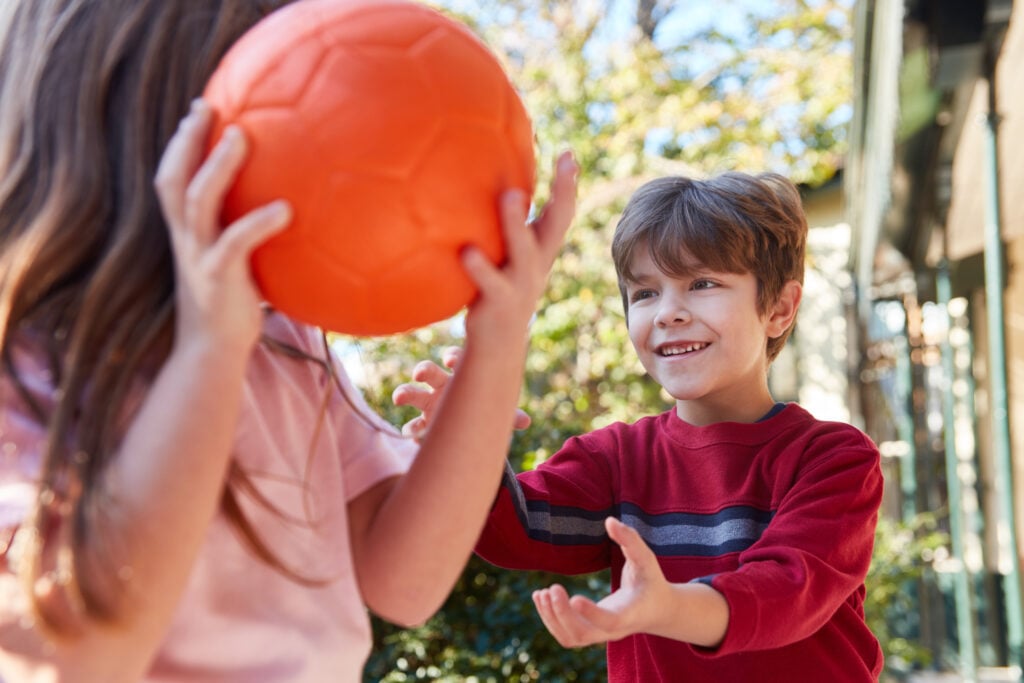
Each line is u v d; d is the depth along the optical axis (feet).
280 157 3.49
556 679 12.87
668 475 6.83
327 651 4.18
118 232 3.73
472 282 3.80
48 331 3.71
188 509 3.44
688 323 6.68
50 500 3.48
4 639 3.58
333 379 4.70
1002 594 28.35
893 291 31.86
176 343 3.55
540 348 29.25
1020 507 27.22
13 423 3.69
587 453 7.11
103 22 3.91
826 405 35.94
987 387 28.91
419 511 4.36
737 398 6.89
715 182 7.07
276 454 4.29
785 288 7.16
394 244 3.56
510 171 3.80
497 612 13.28
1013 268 26.16
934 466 31.45
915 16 13.38
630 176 30.94
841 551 5.81
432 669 13.15
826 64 35.68
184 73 3.92
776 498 6.37
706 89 36.09
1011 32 14.84
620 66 33.37
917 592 28.60
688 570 6.50
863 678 6.32
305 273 3.59
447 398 4.30
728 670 6.19
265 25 3.75
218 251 3.38
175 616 3.91
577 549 6.81
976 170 20.27
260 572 4.09
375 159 3.51
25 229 3.82
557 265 29.68
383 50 3.63
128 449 3.47
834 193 36.22
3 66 4.09
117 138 3.83
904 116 16.60
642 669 6.40
